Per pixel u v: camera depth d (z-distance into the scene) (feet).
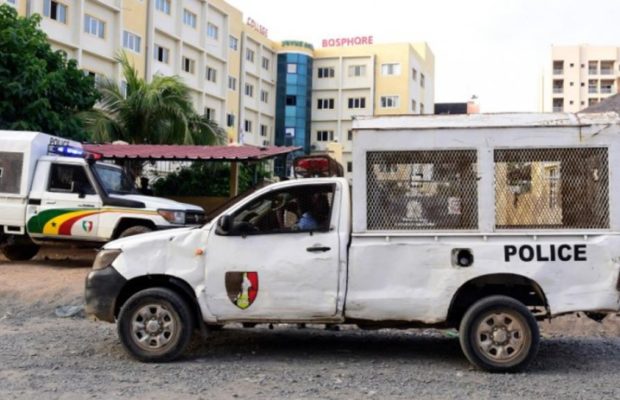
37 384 18.71
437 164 20.99
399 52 192.75
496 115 21.26
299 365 21.62
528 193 20.77
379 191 21.11
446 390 18.58
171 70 139.13
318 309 20.89
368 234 20.94
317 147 198.80
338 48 197.67
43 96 54.03
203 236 21.58
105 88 70.79
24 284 34.68
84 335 26.13
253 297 21.08
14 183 40.57
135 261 21.63
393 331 28.09
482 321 20.51
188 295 21.80
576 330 28.32
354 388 18.71
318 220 21.56
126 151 52.70
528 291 21.22
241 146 57.57
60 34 104.63
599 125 20.45
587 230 20.43
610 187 20.35
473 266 20.48
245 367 21.16
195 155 51.60
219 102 162.20
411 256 20.75
